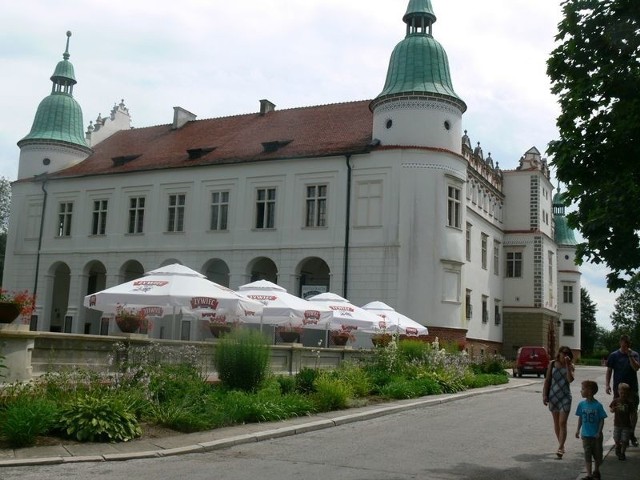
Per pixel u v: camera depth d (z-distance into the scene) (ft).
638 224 36.52
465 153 158.81
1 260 248.93
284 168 141.28
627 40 35.78
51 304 165.37
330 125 151.33
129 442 40.06
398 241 128.67
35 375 47.50
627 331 284.61
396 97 133.18
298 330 99.76
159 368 51.11
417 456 40.09
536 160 193.57
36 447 37.19
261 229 141.38
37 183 170.19
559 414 42.63
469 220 159.94
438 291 127.85
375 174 132.57
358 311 100.17
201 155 154.61
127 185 158.40
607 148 36.91
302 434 47.60
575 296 226.79
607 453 43.88
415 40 138.51
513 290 190.29
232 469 34.76
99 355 52.95
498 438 48.67
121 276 156.15
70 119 176.35
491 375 107.76
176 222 151.94
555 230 230.48
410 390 74.23
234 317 87.20
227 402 50.78
